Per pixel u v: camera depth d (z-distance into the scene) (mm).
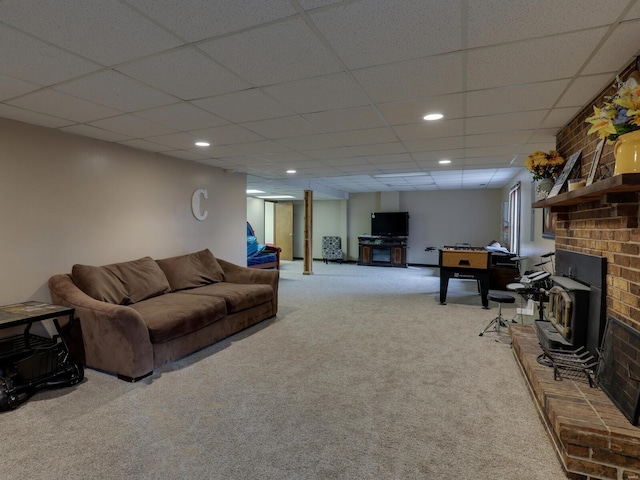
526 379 2619
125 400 2404
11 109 2625
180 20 1482
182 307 3242
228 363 3053
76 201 3385
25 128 2973
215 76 2064
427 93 2350
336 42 1678
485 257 5051
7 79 2086
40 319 2535
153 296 3686
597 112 1737
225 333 3662
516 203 6734
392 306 5195
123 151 3867
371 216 10586
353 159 4781
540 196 3225
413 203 10125
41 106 2564
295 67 1953
